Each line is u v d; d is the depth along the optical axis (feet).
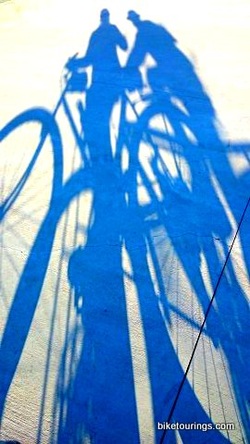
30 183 11.64
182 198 11.07
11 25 19.80
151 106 14.19
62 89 15.29
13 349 8.20
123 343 8.18
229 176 11.63
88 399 7.44
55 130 13.42
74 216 10.69
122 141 12.85
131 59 16.76
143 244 9.98
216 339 8.18
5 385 7.69
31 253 9.89
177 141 12.78
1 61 17.11
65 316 8.67
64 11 20.79
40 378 7.77
